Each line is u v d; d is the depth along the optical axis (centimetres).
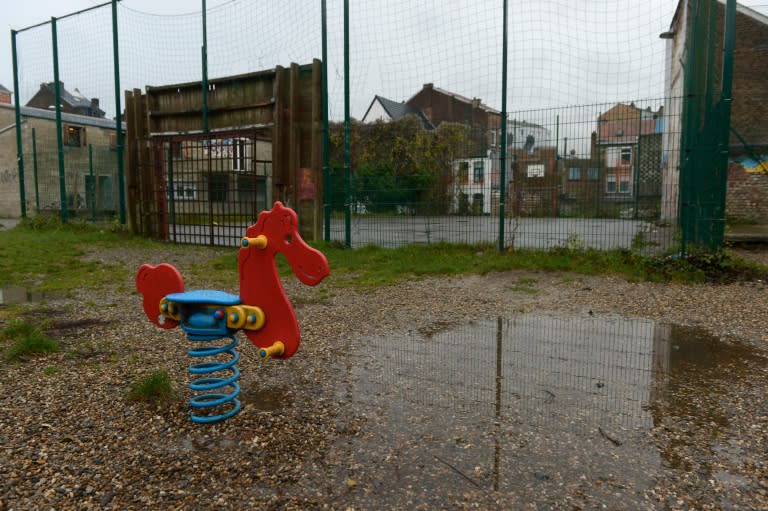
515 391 358
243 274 314
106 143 2964
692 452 272
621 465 260
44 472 256
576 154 1054
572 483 244
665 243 947
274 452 276
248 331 314
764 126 1622
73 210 2055
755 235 1217
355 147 1591
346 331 510
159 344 469
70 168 2328
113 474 255
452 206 1163
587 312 575
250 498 235
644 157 1285
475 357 430
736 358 421
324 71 1081
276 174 1158
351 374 392
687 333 493
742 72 1633
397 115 3953
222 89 1238
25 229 1537
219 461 267
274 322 304
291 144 1138
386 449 278
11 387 364
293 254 294
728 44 770
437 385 370
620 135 1268
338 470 257
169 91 1314
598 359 423
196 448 281
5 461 266
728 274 741
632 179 1267
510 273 802
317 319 557
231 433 298
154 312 343
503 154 932
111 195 2403
